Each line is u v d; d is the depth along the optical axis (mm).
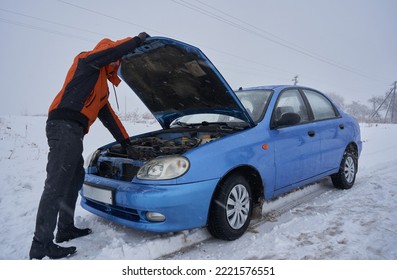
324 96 4430
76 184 2854
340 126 4281
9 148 7531
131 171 2889
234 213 2799
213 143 2740
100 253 2562
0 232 3133
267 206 3596
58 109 2457
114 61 2602
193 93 3449
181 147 2986
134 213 2566
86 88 2525
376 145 9461
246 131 3027
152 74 3400
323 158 3875
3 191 4523
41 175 5473
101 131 11062
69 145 2428
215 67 2801
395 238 2754
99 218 3354
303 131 3602
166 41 2703
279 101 3555
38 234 2410
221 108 3416
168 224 2449
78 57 2648
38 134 10516
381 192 4184
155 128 12336
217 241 2826
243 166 2887
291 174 3373
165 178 2461
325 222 3148
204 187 2537
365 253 2510
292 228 3025
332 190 4348
